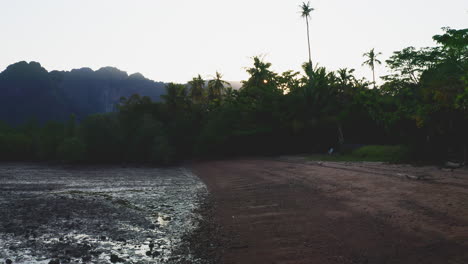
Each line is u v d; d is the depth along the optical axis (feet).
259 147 173.88
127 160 197.57
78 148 189.16
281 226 29.55
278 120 159.43
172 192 63.10
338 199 38.40
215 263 21.57
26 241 28.58
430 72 127.54
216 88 253.44
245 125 169.37
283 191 49.60
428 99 67.56
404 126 76.43
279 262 20.84
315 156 122.52
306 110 154.30
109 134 195.72
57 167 173.37
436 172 48.67
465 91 58.80
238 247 24.71
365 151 99.45
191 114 226.38
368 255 20.57
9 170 152.25
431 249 20.21
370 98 91.86
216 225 32.53
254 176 75.66
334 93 159.33
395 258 19.66
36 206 47.83
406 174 46.91
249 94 181.68
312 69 160.25
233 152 184.55
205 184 75.66
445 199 30.73
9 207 47.21
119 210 43.60
